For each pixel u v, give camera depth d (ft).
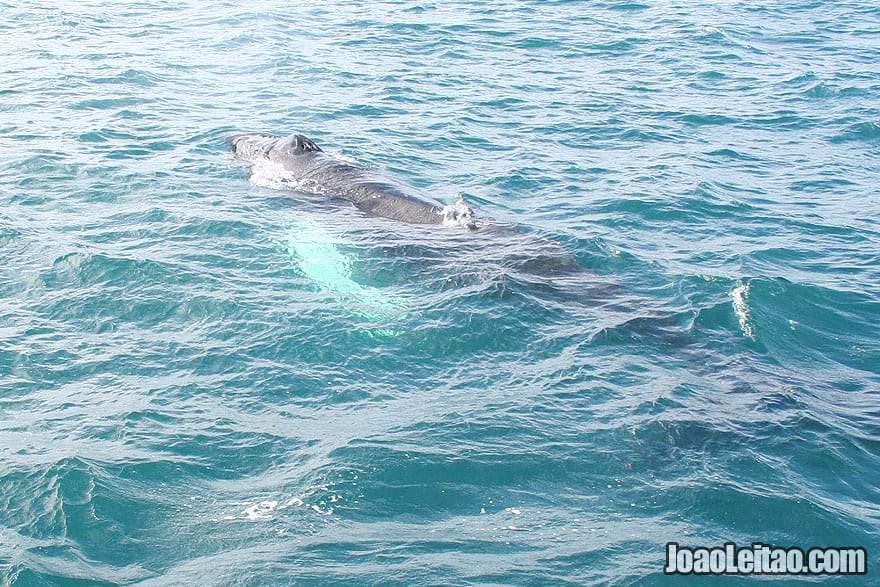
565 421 47.06
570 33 138.72
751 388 50.39
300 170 79.71
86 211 70.13
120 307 57.00
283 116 96.02
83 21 127.34
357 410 47.93
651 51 131.13
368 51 123.44
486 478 42.73
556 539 39.01
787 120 103.30
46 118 90.27
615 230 72.13
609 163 88.02
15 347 52.39
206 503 40.96
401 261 64.54
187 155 82.99
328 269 63.00
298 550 38.11
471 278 62.08
